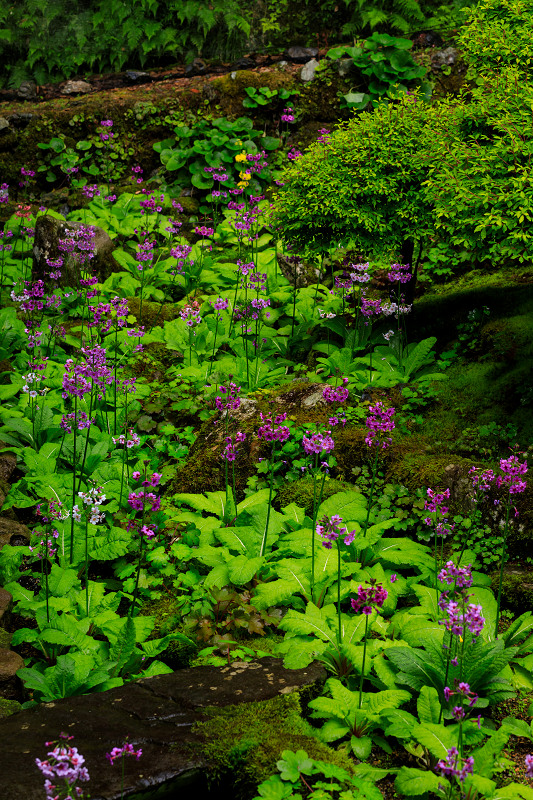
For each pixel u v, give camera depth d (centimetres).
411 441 613
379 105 801
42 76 1418
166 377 783
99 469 605
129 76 1382
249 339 835
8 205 1229
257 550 498
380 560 501
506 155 552
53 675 394
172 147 1261
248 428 620
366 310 719
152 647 427
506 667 411
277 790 315
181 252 888
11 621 467
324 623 426
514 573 498
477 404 646
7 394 702
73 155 1265
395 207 739
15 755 321
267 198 1171
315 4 1402
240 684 383
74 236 912
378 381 685
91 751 327
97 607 462
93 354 529
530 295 760
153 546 537
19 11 1445
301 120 1262
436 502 443
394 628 438
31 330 692
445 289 873
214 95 1290
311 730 361
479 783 313
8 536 536
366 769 342
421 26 1319
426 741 333
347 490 559
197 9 1395
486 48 652
